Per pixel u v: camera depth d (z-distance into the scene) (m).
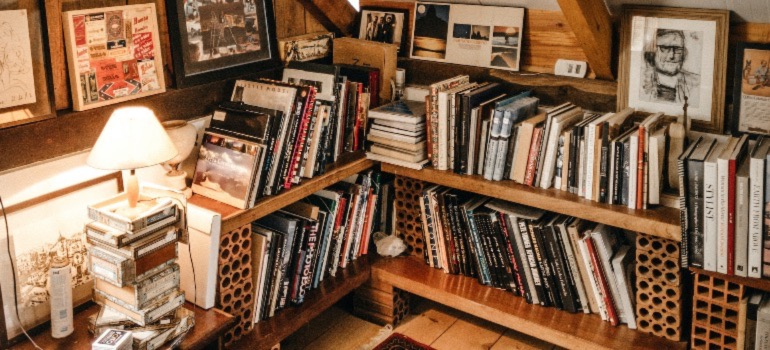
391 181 3.12
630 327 2.50
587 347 2.42
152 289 1.96
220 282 2.27
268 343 2.45
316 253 2.69
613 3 2.53
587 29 2.36
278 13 2.84
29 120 1.94
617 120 2.41
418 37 3.05
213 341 2.19
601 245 2.45
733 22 2.34
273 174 2.38
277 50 2.82
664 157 2.36
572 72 2.70
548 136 2.49
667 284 2.36
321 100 2.67
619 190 2.38
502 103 2.59
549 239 2.53
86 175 2.11
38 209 1.98
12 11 1.86
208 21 2.48
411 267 2.92
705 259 2.20
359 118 2.88
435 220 2.83
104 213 1.92
